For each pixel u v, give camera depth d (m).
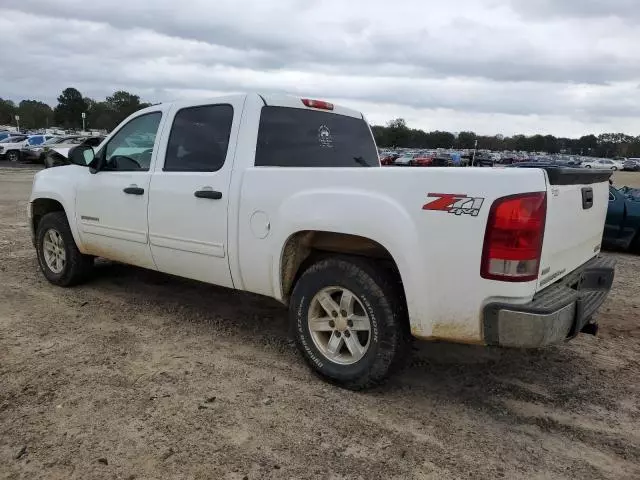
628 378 3.97
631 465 2.89
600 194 3.92
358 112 5.16
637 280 7.20
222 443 2.96
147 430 3.06
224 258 4.14
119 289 5.79
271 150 4.21
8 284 5.91
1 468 2.70
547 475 2.78
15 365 3.84
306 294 3.68
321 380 3.74
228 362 4.02
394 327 3.35
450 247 3.04
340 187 3.47
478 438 3.10
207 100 4.42
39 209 6.13
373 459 2.87
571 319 3.15
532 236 2.89
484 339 3.05
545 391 3.72
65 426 3.08
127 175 4.88
